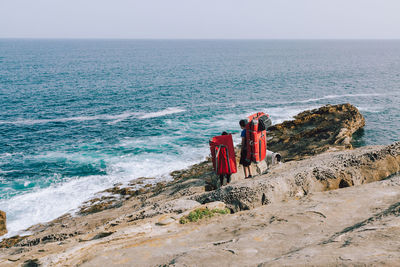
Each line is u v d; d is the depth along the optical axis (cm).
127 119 4316
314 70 10912
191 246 479
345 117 3778
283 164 1096
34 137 3525
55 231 1336
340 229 442
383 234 353
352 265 283
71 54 19838
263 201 704
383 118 4409
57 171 2619
